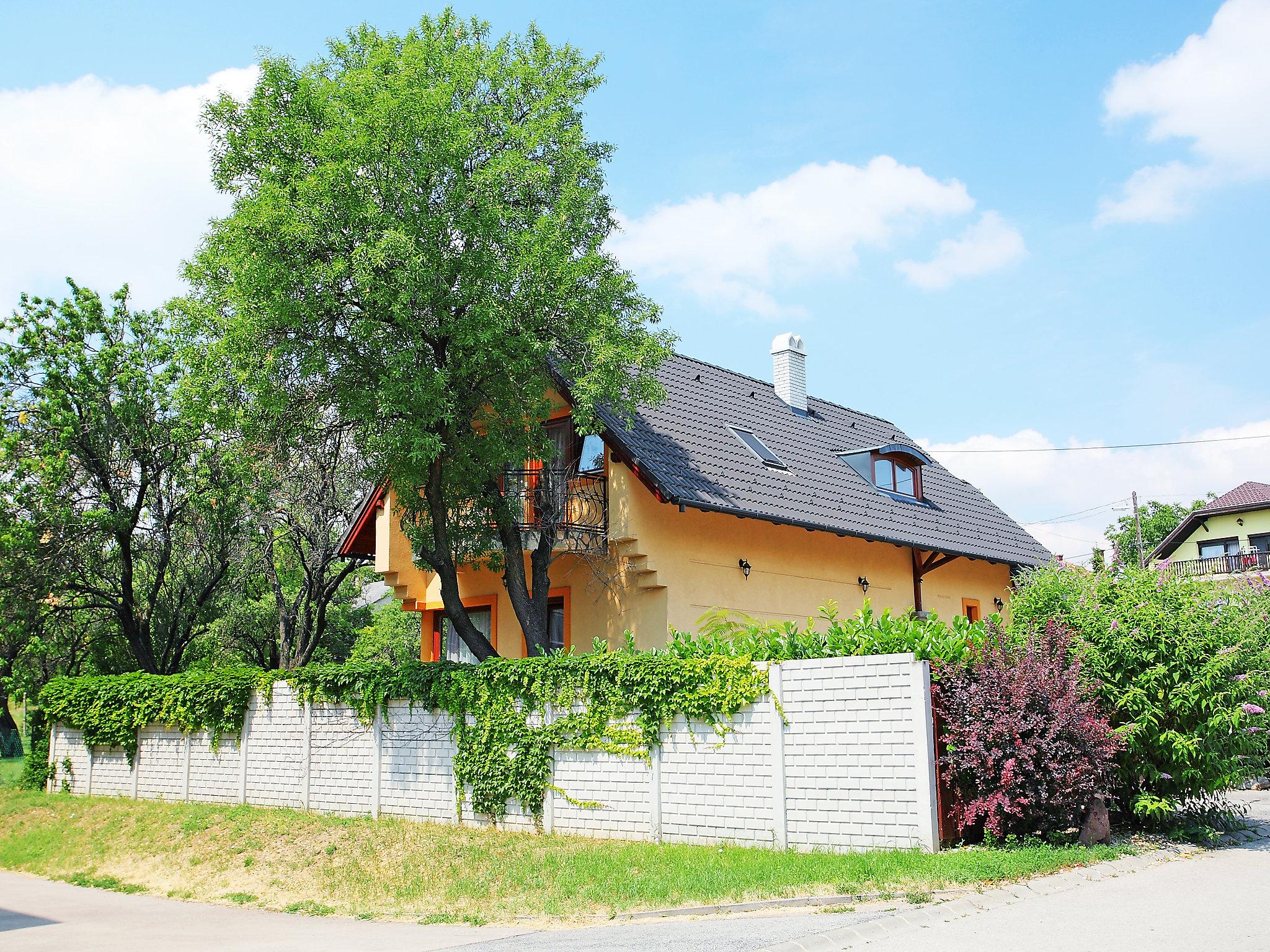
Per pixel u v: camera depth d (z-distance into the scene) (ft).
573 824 40.93
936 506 77.92
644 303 51.06
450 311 46.75
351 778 50.08
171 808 55.52
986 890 26.71
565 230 49.24
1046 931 22.77
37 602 80.64
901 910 25.23
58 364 79.71
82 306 80.89
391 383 44.78
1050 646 34.53
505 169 46.93
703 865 32.76
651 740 38.78
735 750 36.65
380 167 44.91
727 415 68.39
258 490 71.31
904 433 93.40
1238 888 26.99
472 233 46.47
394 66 47.06
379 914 33.96
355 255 43.96
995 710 32.12
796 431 73.92
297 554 87.04
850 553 66.28
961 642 34.68
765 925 24.91
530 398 49.70
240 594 95.81
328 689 51.62
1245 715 33.32
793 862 31.50
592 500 55.57
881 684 33.53
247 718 55.88
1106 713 34.71
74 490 79.66
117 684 63.41
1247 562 147.54
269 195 44.21
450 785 45.65
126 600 81.97
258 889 40.70
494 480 52.65
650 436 57.26
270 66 46.91
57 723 67.36
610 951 23.13
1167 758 34.17
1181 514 186.09
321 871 41.29
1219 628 34.22
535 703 42.73
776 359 80.84
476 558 53.67
